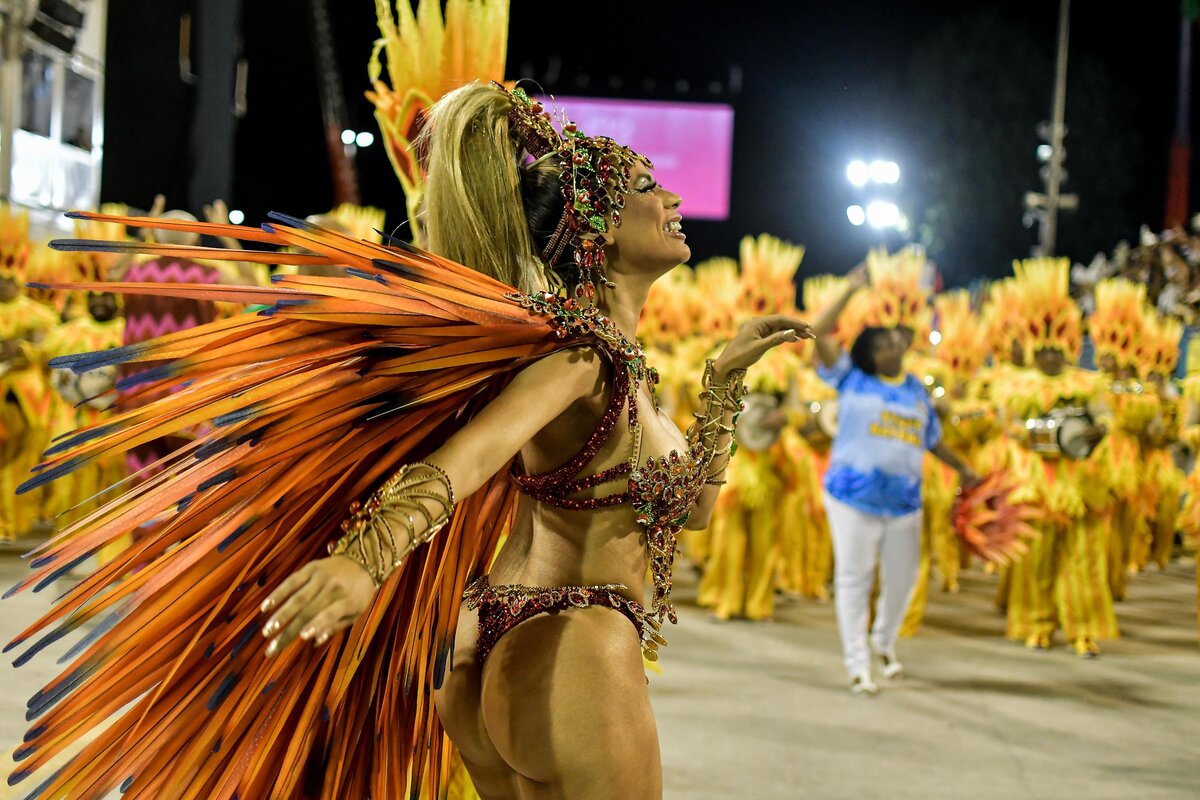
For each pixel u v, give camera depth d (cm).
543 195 212
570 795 191
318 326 181
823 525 904
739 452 798
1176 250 1097
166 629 179
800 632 761
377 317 179
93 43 1157
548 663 194
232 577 177
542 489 205
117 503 180
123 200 1156
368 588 155
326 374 176
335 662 190
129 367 562
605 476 202
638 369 201
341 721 200
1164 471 1027
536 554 208
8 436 933
